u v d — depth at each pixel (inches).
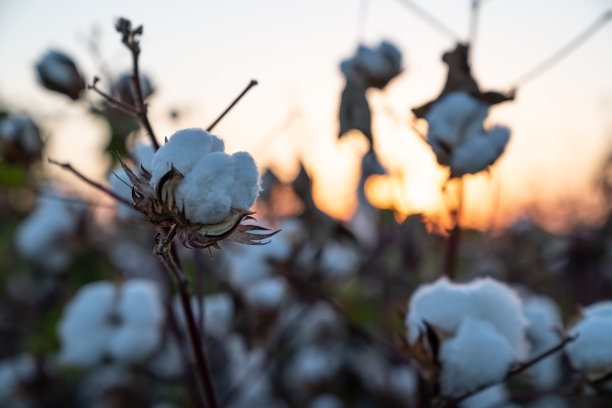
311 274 36.3
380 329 42.4
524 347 23.4
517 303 23.5
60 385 43.2
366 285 46.8
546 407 36.1
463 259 48.1
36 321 45.9
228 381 39.6
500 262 47.4
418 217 39.0
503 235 53.1
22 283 54.9
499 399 29.7
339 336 45.2
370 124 31.7
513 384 35.5
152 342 33.1
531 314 26.2
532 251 54.0
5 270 56.5
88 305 33.9
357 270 41.8
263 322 33.5
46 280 47.4
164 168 18.2
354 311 45.9
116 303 34.2
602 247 46.6
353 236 38.4
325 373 43.4
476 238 48.4
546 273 47.2
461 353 21.7
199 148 18.4
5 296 52.0
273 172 43.1
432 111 25.1
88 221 44.9
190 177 18.0
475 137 24.6
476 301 22.7
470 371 21.7
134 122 30.8
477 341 21.8
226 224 18.0
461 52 25.1
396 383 36.4
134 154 27.6
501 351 21.8
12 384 41.4
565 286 50.2
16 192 53.4
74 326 33.6
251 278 34.7
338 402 42.6
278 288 34.2
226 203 17.8
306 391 43.3
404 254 42.1
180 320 33.9
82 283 46.9
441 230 31.4
